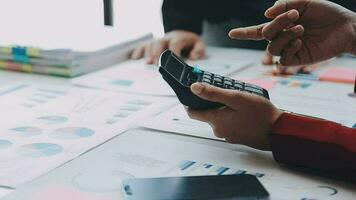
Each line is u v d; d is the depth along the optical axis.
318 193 0.58
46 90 1.01
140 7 2.08
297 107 0.89
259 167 0.65
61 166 0.64
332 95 0.98
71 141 0.73
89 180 0.60
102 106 0.91
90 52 1.17
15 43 1.20
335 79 1.10
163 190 0.56
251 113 0.68
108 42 1.28
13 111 0.87
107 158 0.67
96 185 0.59
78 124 0.81
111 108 0.90
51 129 0.78
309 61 0.90
